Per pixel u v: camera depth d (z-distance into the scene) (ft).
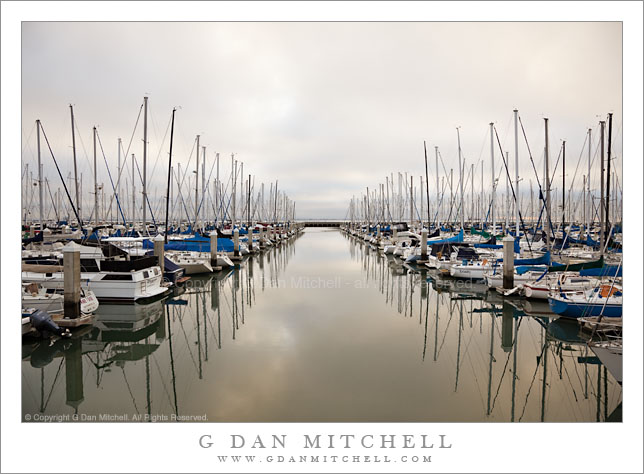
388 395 29.63
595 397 30.19
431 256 98.68
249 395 29.53
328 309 56.39
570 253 86.99
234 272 94.38
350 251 155.84
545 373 34.71
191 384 31.53
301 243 205.05
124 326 49.03
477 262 80.53
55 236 86.79
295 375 32.91
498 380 32.91
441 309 57.41
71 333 41.47
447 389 30.83
